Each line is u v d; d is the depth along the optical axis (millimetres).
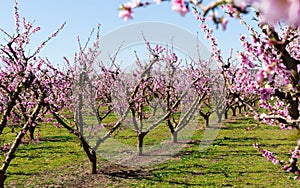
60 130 21500
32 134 17125
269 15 1023
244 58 4109
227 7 4203
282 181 10195
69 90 11906
